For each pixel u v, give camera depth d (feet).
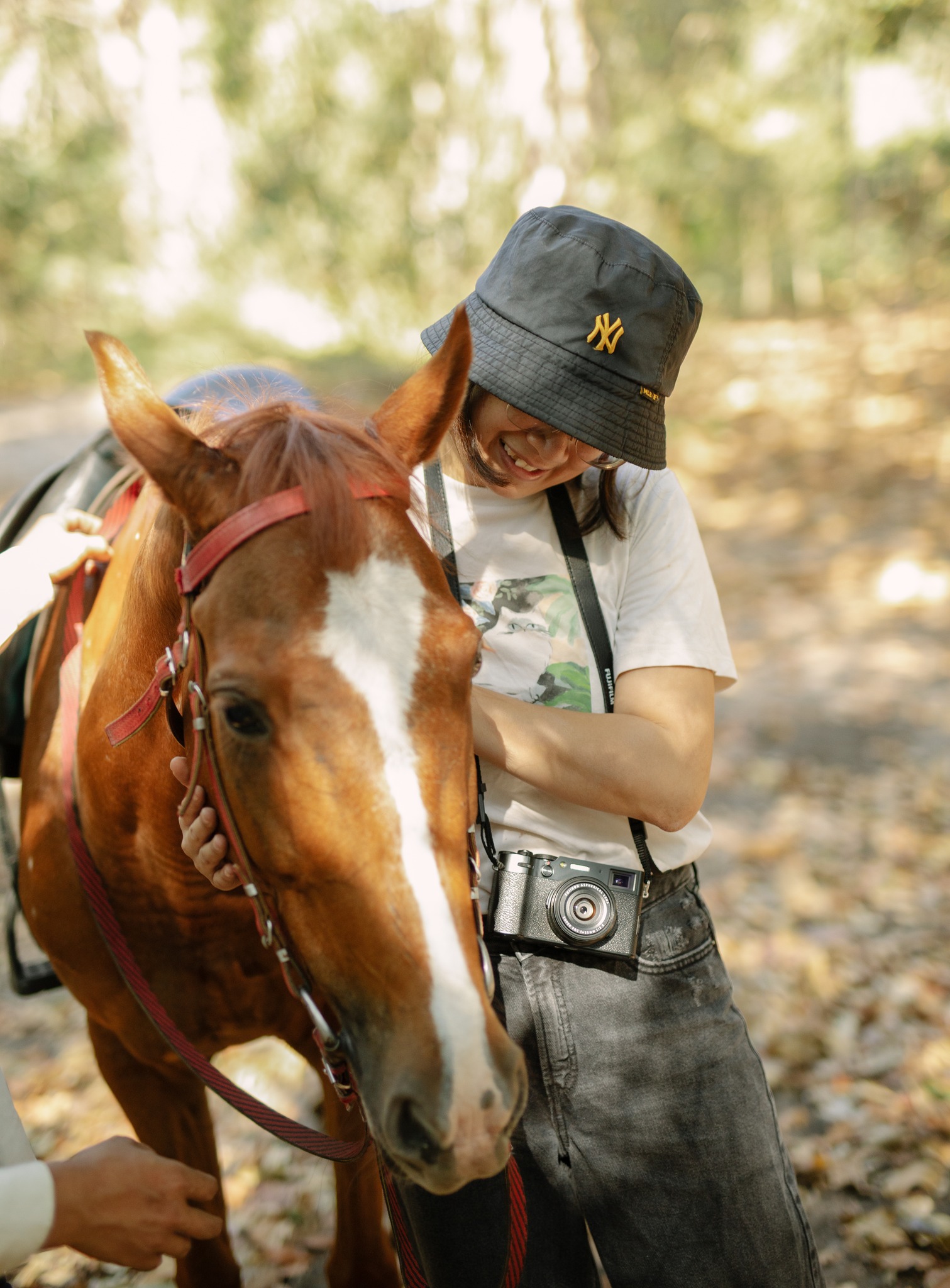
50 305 50.72
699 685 4.77
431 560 3.74
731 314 83.87
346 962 3.48
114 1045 5.78
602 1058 4.67
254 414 4.00
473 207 55.36
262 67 55.77
